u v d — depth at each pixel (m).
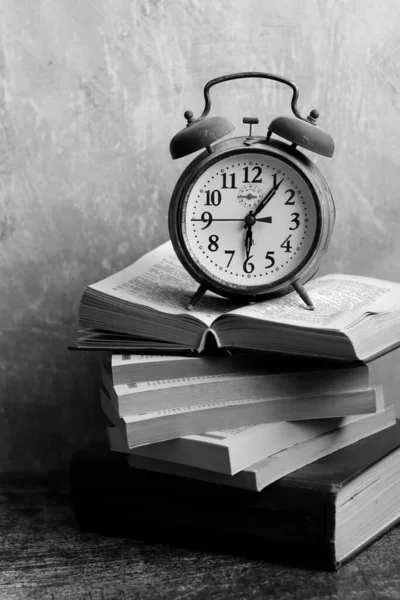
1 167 1.13
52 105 1.12
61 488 1.11
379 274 1.14
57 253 1.14
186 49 1.12
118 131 1.13
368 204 1.13
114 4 1.11
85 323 1.02
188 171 1.00
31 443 1.16
